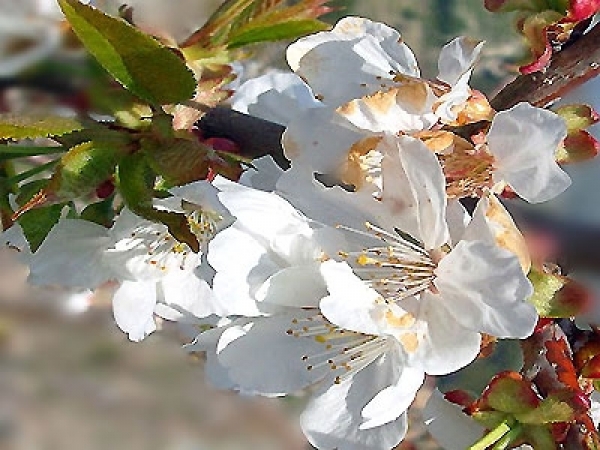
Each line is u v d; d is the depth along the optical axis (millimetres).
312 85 149
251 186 143
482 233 133
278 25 148
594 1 149
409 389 138
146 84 127
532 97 153
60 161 125
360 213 142
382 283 140
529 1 155
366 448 143
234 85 175
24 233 144
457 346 134
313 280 141
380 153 139
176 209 143
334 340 147
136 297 155
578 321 158
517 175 138
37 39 129
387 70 150
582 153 145
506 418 144
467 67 145
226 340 148
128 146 128
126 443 577
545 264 145
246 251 140
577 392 143
